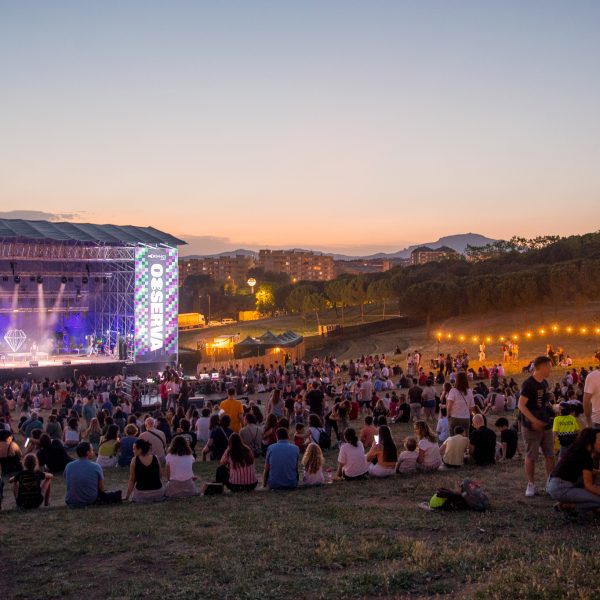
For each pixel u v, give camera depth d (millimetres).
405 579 7527
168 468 13422
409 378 42500
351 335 99250
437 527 9680
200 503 12539
